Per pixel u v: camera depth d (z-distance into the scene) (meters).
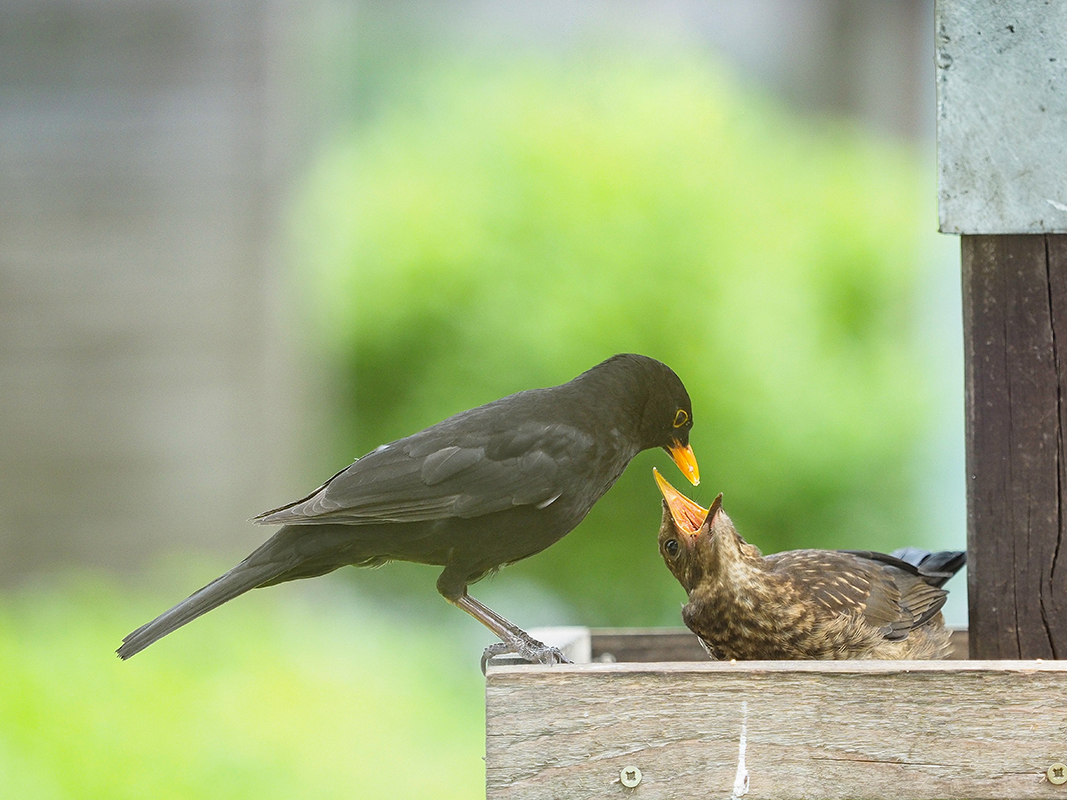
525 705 5.12
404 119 18.73
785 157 18.03
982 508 5.91
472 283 17.39
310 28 15.82
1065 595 5.85
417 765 10.91
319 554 6.42
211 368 13.78
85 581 13.12
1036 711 5.02
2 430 13.41
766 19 29.75
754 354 16.23
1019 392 5.87
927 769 5.04
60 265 13.49
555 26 30.30
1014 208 5.78
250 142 13.91
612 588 16.83
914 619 6.45
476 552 6.56
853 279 17.05
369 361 17.73
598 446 6.71
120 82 13.56
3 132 13.42
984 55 5.76
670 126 17.44
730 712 5.09
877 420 16.45
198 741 10.08
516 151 17.69
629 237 16.77
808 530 16.16
